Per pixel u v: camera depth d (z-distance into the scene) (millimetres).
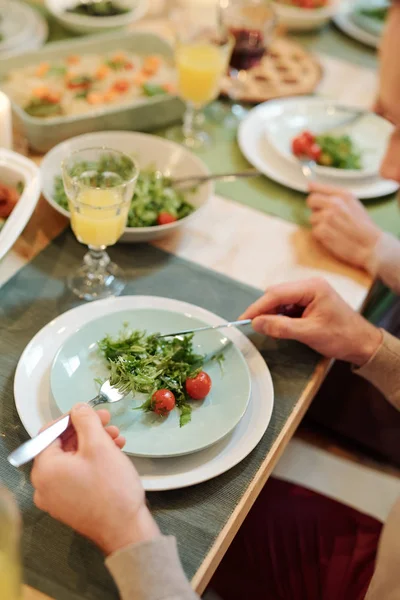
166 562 718
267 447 869
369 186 1272
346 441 1218
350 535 1041
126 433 825
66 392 847
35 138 1192
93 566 752
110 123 1254
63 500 728
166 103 1294
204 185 1160
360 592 978
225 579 1006
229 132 1361
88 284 1011
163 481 803
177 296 1022
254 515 1051
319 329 951
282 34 1695
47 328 925
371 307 1265
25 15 1525
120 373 863
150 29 1605
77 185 962
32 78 1364
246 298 1036
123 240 1075
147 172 1184
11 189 1053
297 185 1242
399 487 1143
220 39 1387
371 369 973
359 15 1753
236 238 1131
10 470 807
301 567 1005
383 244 1092
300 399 927
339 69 1611
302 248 1135
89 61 1443
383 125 1387
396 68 817
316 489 1101
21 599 693
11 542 636
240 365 907
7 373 888
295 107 1404
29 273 1015
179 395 866
